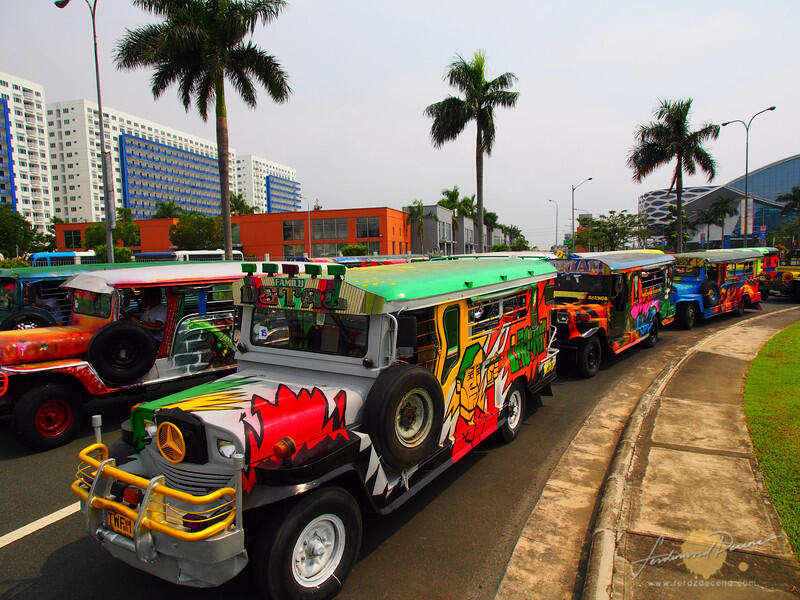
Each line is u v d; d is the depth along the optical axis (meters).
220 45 17.62
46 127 123.31
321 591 3.29
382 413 3.66
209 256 31.69
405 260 16.75
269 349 4.56
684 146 28.42
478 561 3.88
